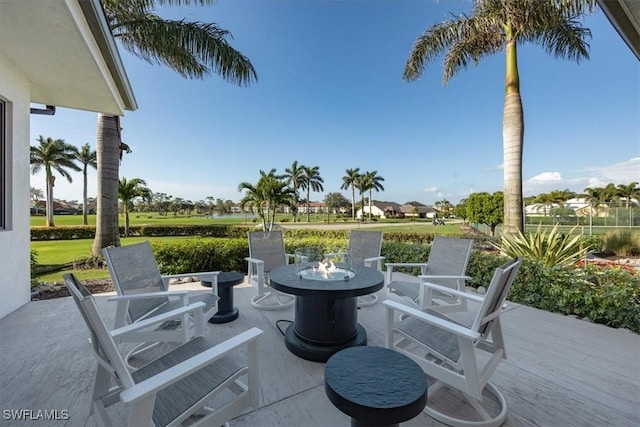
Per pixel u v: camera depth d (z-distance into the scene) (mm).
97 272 5750
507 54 5758
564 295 3455
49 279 5262
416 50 6559
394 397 1107
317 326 2463
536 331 3002
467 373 1613
